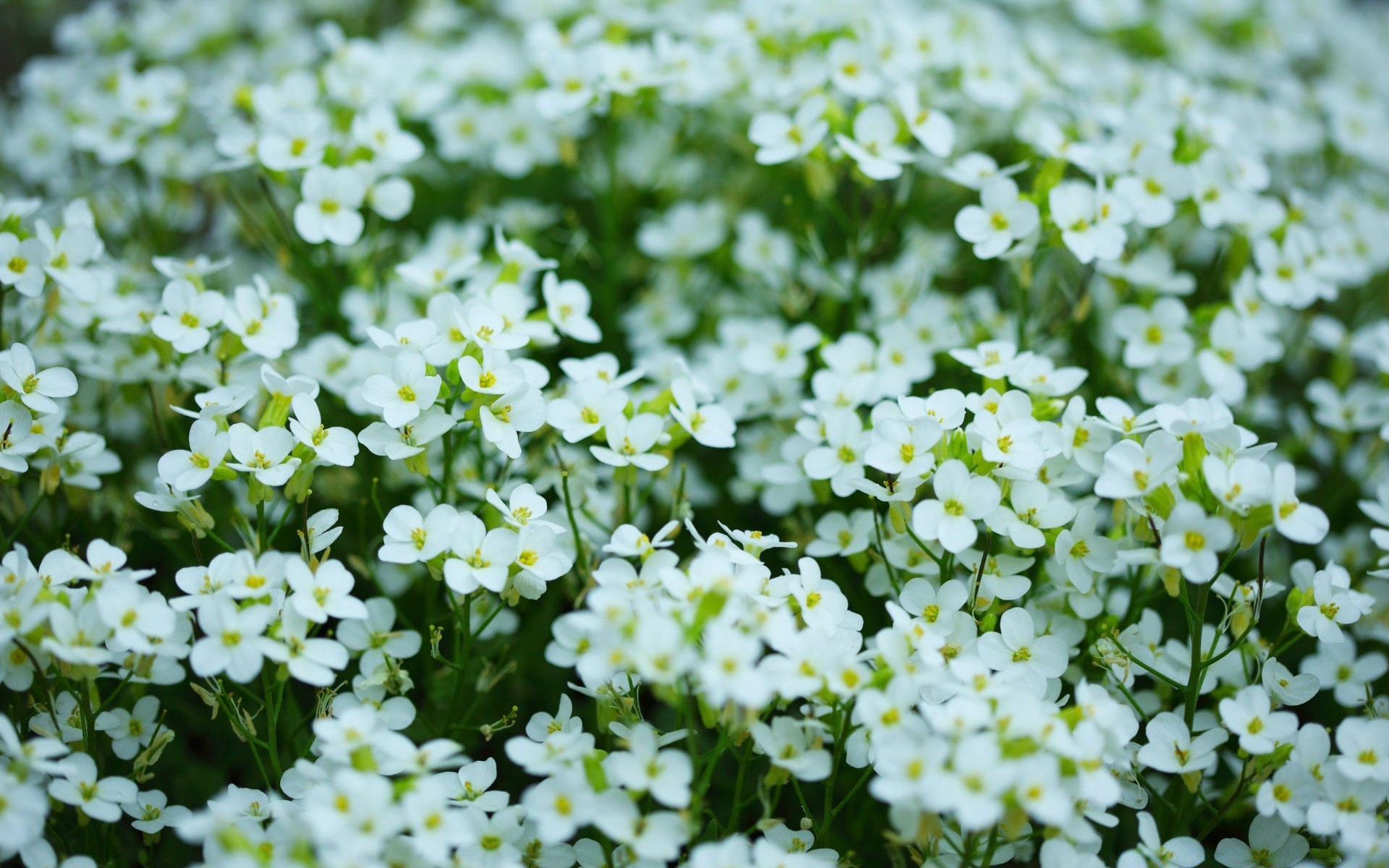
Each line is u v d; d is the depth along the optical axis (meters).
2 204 0.53
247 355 0.54
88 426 0.55
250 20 0.71
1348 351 0.58
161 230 0.61
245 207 0.61
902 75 0.58
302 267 0.60
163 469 0.49
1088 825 0.47
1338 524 0.58
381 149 0.56
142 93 0.60
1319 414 0.57
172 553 0.56
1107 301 0.60
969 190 0.62
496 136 0.63
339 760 0.47
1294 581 0.51
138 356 0.54
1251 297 0.56
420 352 0.50
